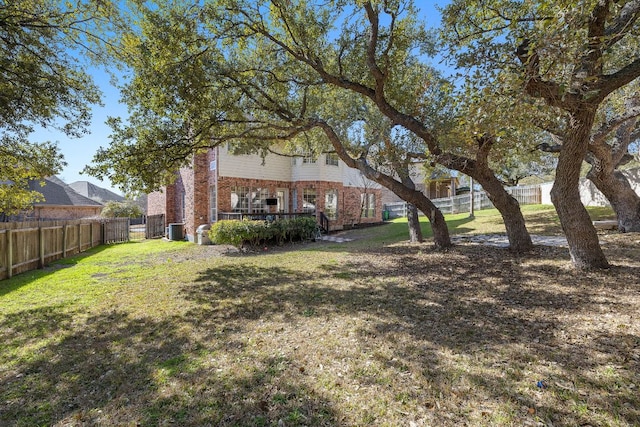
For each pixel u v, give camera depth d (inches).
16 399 109.7
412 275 263.7
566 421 87.1
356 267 307.7
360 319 171.6
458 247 354.3
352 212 766.5
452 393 102.9
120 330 169.5
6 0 237.0
